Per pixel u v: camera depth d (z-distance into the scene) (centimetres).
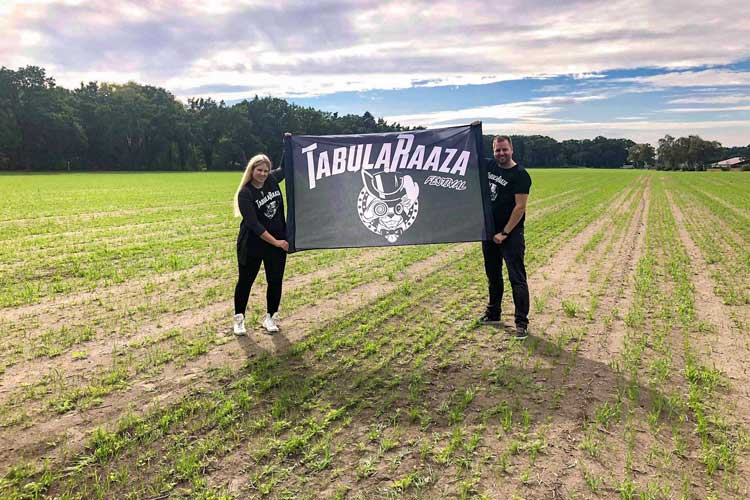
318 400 425
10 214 1916
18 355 516
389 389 448
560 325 626
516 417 399
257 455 343
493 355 527
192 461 333
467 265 997
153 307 692
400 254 1110
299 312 679
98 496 300
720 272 936
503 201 576
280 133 12281
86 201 2605
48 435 366
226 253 1112
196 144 10606
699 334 595
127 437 360
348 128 13800
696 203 2605
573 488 312
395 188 569
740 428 380
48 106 8594
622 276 905
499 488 312
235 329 582
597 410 407
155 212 2052
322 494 306
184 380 459
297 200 571
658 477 322
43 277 866
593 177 7112
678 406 412
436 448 355
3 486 307
